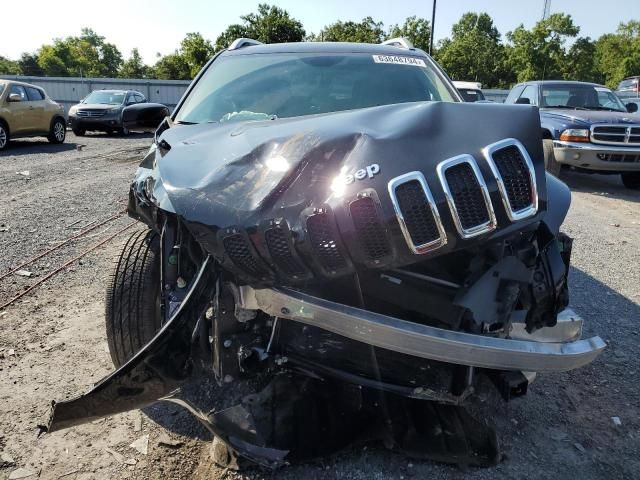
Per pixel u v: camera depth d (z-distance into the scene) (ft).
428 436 7.61
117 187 28.07
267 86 11.07
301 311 6.08
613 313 13.19
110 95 65.92
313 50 12.19
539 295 6.65
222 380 6.91
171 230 7.81
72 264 15.92
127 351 8.90
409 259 5.76
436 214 5.69
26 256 16.51
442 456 7.55
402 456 7.88
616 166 28.78
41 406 9.05
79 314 12.57
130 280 8.87
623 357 11.05
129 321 8.79
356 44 12.73
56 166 35.35
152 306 8.88
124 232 19.45
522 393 7.72
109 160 39.19
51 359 10.55
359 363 6.97
